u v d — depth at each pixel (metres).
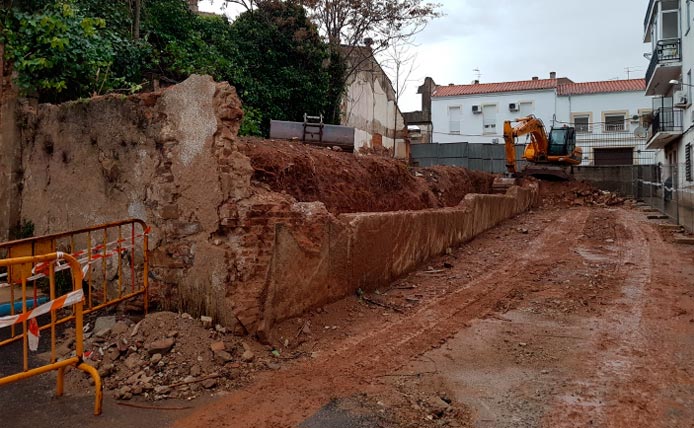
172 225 5.87
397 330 6.36
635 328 6.55
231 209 5.50
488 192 21.78
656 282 9.03
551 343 6.03
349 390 4.62
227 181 5.52
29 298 6.39
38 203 7.59
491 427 4.03
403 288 8.42
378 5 20.52
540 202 23.67
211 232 5.57
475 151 30.69
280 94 16.17
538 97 41.09
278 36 16.52
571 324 6.74
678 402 4.46
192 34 14.30
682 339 6.12
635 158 38.56
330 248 6.82
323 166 9.56
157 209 5.99
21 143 7.91
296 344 5.69
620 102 39.50
